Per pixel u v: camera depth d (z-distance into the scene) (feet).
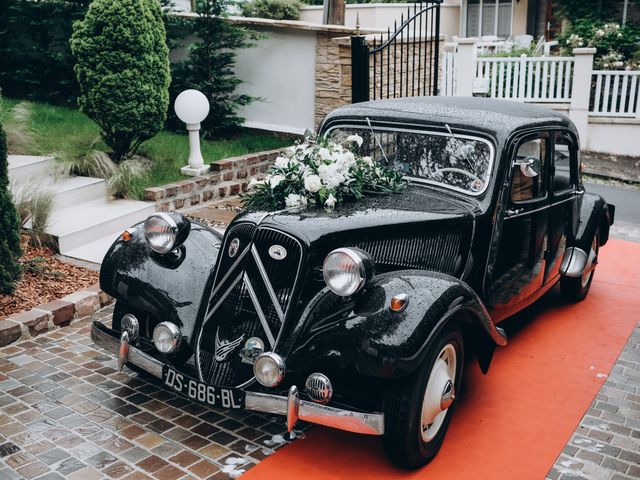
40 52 32.04
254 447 12.10
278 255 11.55
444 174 14.58
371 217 12.37
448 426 12.42
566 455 12.12
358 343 10.53
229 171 28.63
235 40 32.63
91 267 19.77
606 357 16.28
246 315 11.84
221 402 11.13
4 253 17.22
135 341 13.04
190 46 31.81
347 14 64.08
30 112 28.37
